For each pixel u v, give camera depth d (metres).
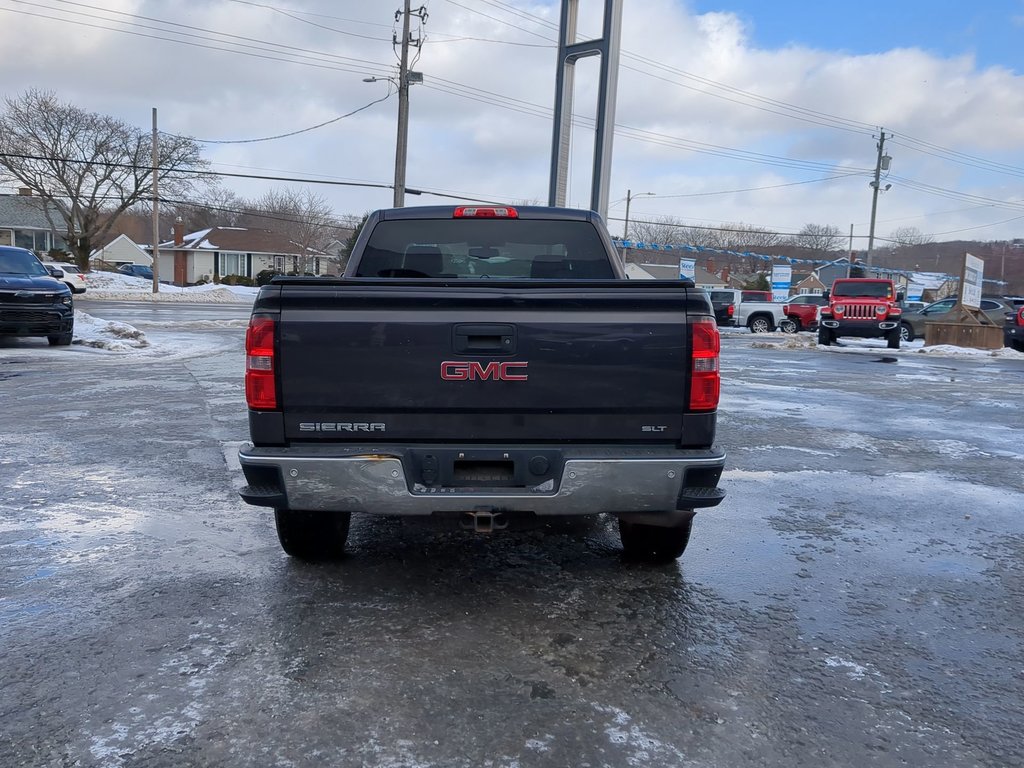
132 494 5.89
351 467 3.69
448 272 5.63
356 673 3.32
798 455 7.86
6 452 7.16
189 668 3.34
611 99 16.70
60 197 56.69
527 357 3.71
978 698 3.24
